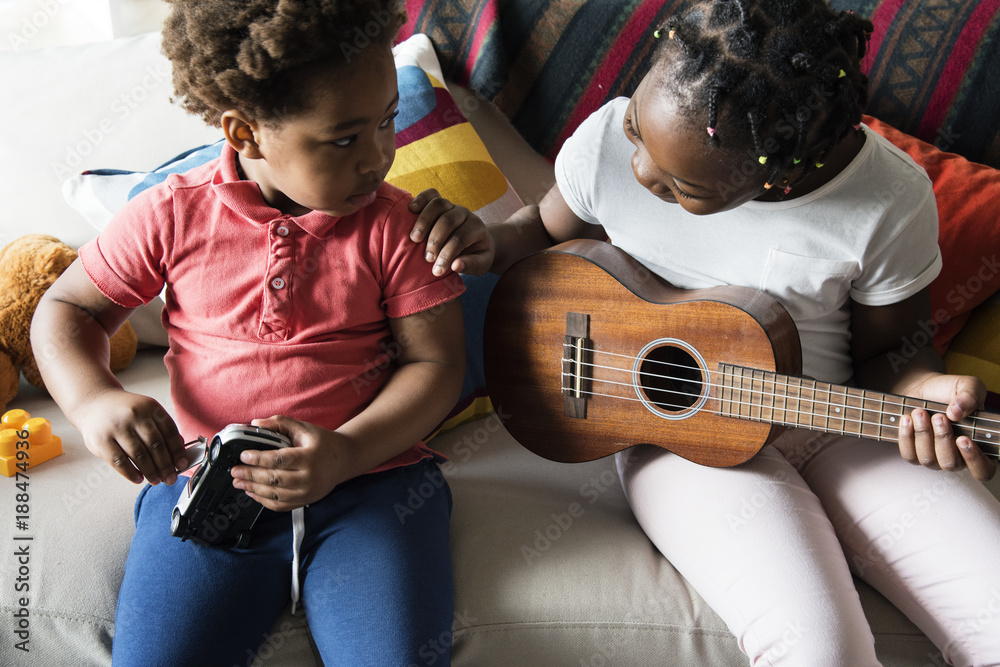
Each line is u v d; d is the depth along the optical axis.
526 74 1.47
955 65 1.35
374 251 0.98
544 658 0.96
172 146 1.39
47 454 1.08
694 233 1.08
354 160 0.87
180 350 1.01
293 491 0.86
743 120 0.83
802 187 1.00
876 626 0.99
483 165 1.36
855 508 1.03
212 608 0.88
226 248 0.96
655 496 1.07
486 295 1.28
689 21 0.86
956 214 1.26
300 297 0.96
